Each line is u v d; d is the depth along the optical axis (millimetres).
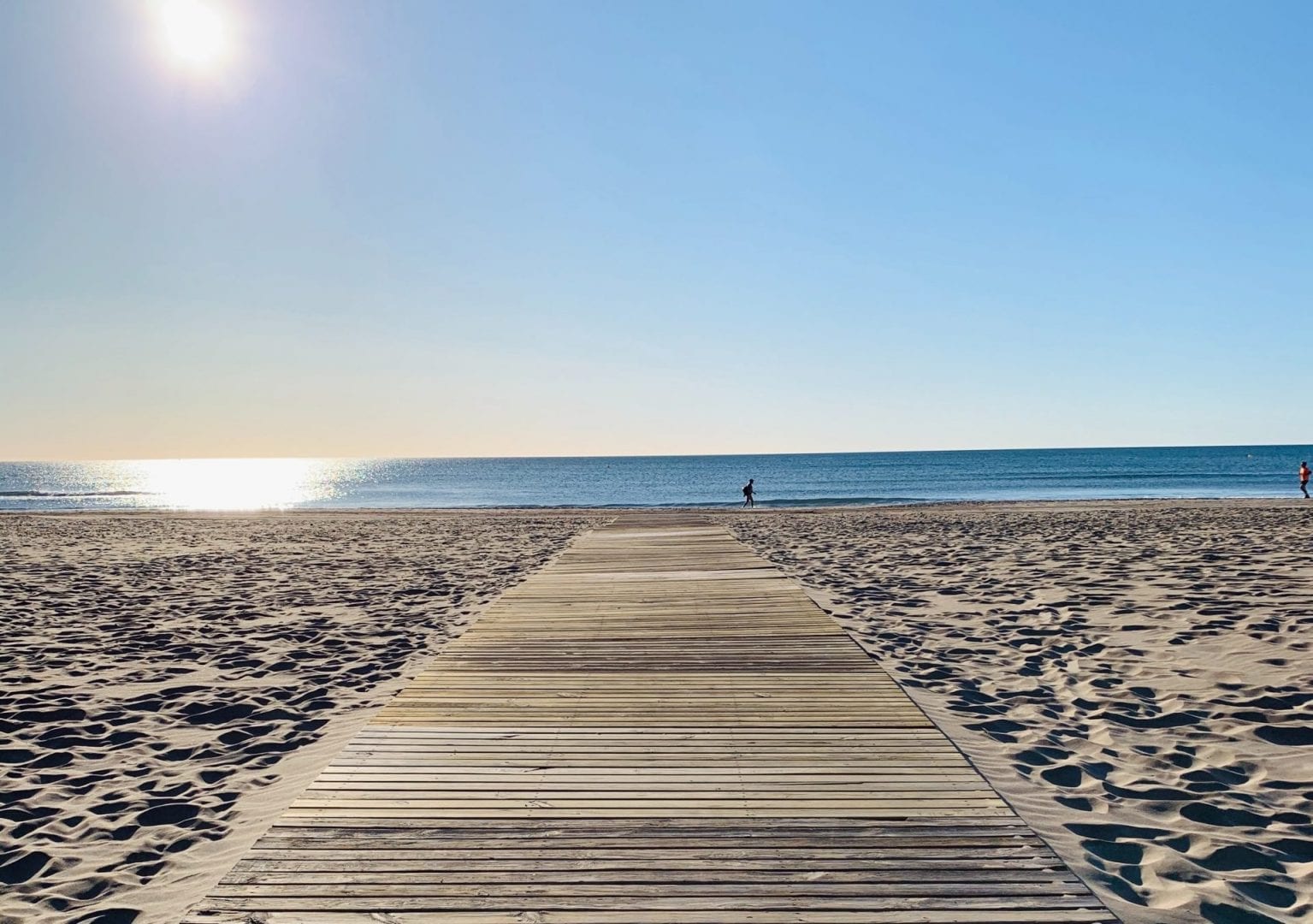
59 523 26750
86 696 5988
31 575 12938
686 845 3008
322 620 8867
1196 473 67375
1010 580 10602
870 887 2711
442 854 2949
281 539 19703
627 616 7562
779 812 3303
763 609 7863
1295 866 3146
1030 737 4691
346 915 2549
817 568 12305
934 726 4410
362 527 23672
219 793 4137
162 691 6090
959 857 2922
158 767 4543
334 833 3123
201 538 20125
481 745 4125
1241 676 5863
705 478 80750
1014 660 6594
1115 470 76750
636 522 20828
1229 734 4699
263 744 4902
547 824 3197
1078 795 3834
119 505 50562
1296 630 7070
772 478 75938
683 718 4570
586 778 3684
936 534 17438
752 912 2562
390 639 7848
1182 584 9633
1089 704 5359
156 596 10680
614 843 3029
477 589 11023
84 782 4320
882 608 8906
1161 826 3500
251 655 7234
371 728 4406
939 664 6504
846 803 3395
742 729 4363
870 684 5254
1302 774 4094
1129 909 2756
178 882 3160
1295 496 36406
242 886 2738
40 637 8039
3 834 3668
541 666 5758
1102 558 12453
